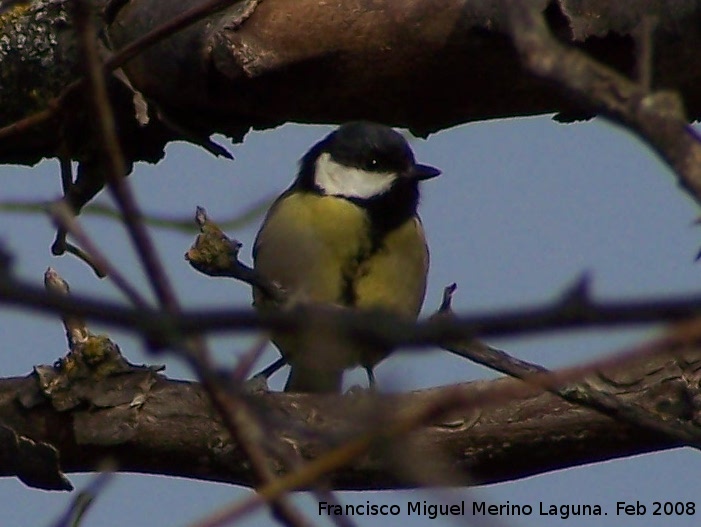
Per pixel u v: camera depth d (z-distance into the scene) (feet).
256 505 7.88
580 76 8.05
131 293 7.30
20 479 17.46
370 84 19.97
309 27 19.62
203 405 17.43
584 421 17.20
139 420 17.38
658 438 17.06
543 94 19.36
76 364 17.44
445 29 19.12
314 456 16.55
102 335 17.58
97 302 6.68
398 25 19.30
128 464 17.58
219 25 19.88
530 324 6.30
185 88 20.61
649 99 7.93
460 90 19.71
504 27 18.61
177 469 17.65
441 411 8.20
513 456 17.39
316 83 20.13
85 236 8.96
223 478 17.61
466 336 6.44
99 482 11.75
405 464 8.86
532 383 7.88
